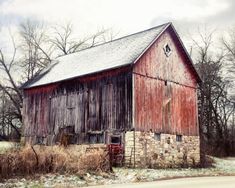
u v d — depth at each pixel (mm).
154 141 25016
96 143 25859
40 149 17422
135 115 24016
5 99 46219
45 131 30516
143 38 27250
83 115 27297
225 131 48844
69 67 31328
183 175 20766
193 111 29125
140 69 25109
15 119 47188
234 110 49719
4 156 15523
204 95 47469
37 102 32125
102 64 26844
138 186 14320
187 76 29266
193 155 28141
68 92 29047
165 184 15234
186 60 29219
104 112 25750
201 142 42750
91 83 27188
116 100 25125
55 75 31406
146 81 25359
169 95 27109
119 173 19094
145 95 25078
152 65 26094
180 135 27375
